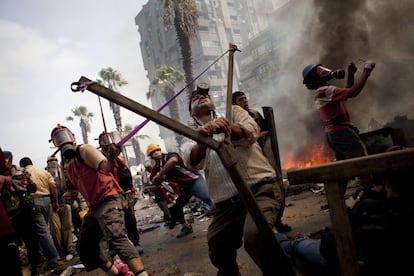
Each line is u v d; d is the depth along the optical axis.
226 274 2.13
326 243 1.88
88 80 1.55
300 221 4.29
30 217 4.55
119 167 3.76
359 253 1.69
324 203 5.22
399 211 1.61
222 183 2.05
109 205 2.79
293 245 2.37
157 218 9.05
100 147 3.14
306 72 3.85
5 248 2.33
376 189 1.95
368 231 1.66
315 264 2.13
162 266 3.77
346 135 3.60
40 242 5.06
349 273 1.45
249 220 1.82
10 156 4.19
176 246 4.78
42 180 5.29
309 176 1.51
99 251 2.99
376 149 4.09
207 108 2.18
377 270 1.64
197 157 2.07
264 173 2.01
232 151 1.66
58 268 4.97
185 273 3.27
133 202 4.40
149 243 5.64
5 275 2.30
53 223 5.87
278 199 2.00
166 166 5.14
